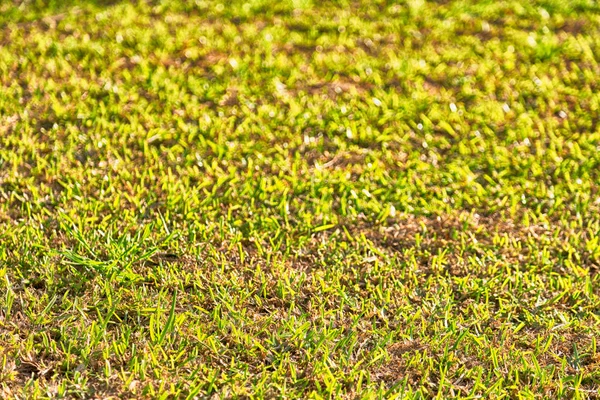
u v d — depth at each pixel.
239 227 6.28
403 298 5.56
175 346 4.94
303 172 7.13
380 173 7.13
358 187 6.96
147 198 6.57
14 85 8.31
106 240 5.87
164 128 7.69
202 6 10.45
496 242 6.31
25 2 10.64
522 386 4.82
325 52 9.37
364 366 4.90
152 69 8.77
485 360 5.01
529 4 10.64
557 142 7.71
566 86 8.73
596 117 8.22
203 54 9.20
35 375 4.70
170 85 8.39
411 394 4.63
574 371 5.01
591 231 6.45
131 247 5.63
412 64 9.05
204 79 8.62
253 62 9.03
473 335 5.16
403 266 5.94
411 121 7.98
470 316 5.44
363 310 5.39
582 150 7.62
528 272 5.93
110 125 7.61
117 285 5.45
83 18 10.11
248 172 7.01
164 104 8.09
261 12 10.42
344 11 10.47
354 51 9.43
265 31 9.78
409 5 10.60
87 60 8.95
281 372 4.79
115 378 4.66
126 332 4.96
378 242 6.28
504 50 9.48
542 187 7.09
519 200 6.93
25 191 6.60
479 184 7.07
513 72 9.01
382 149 7.56
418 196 6.92
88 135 7.48
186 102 8.13
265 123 7.86
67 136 7.48
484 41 9.77
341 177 7.01
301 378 4.78
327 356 4.91
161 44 9.39
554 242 6.32
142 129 7.61
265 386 4.66
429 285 5.71
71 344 4.85
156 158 7.17
